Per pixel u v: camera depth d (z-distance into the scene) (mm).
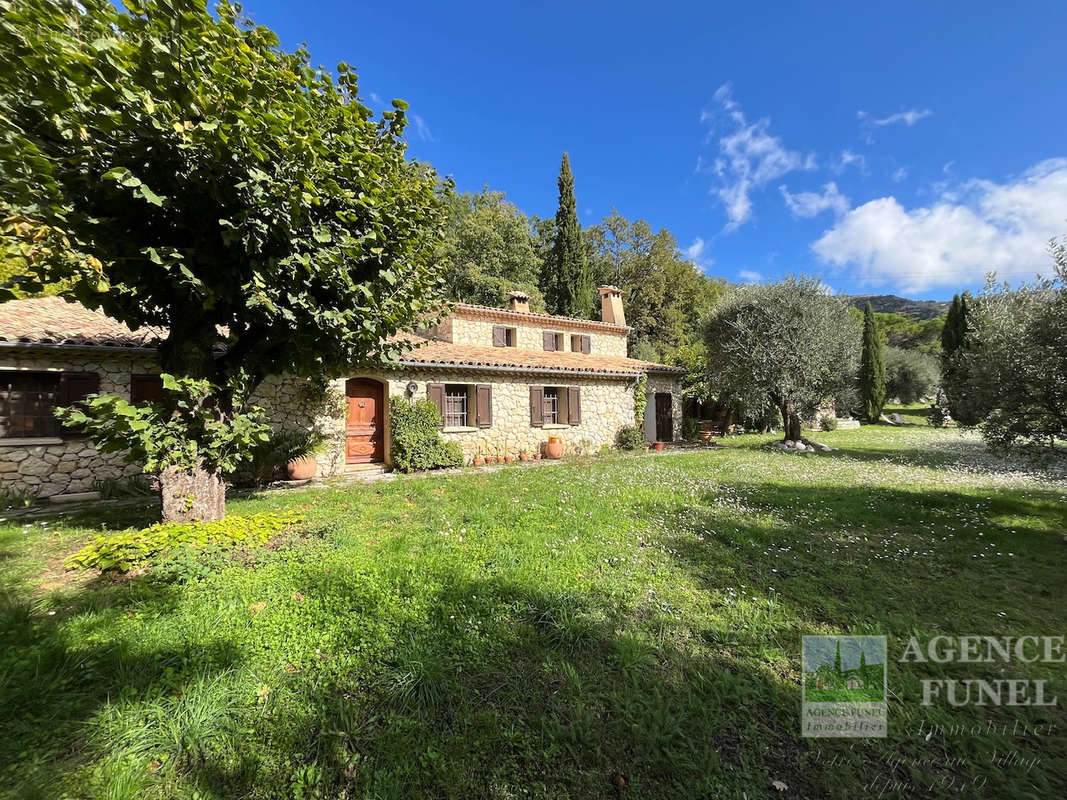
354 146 4535
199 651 2646
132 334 8070
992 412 6367
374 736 2092
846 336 14836
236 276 4195
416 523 5590
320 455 9953
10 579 3764
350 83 4445
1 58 2705
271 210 3859
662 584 3850
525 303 18234
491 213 27766
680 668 2701
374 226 4855
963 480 8945
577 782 1899
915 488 8031
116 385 7988
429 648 2705
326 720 2158
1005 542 5062
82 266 3625
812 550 4781
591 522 5605
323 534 4875
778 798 1855
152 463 4289
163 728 2078
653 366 17469
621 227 32750
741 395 16016
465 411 12609
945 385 7770
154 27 2967
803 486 8133
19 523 5699
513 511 6098
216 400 5027
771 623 3252
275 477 9617
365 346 5523
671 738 2123
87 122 3209
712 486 8094
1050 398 5570
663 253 31000
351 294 4895
